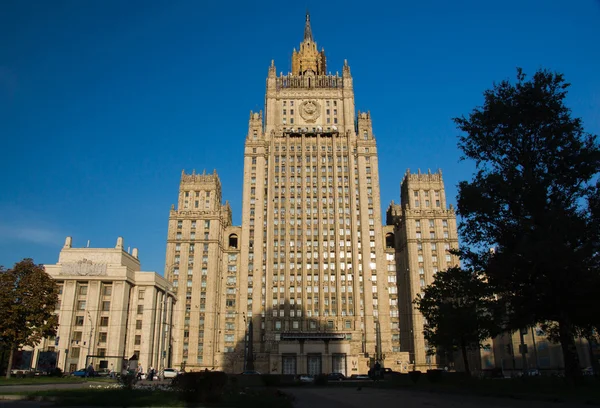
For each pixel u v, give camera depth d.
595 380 42.41
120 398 31.30
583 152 43.03
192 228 152.62
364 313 138.88
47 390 38.81
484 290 49.62
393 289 156.25
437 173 157.50
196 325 143.12
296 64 173.88
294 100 162.75
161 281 132.62
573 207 43.56
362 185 151.25
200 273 148.25
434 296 73.88
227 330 146.38
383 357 132.25
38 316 74.38
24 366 96.06
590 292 40.53
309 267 142.88
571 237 41.19
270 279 141.50
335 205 148.75
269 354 133.62
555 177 43.97
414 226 151.25
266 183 154.00
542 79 46.06
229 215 170.12
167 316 132.62
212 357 140.25
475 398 37.00
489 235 46.88
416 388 53.00
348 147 155.00
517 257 41.84
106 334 116.12
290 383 67.38
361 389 56.09
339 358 129.50
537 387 41.47
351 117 160.25
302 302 139.00
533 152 46.25
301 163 154.00
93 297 118.12
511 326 48.47
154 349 123.75
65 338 113.81
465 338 69.44
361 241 145.62
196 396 30.81
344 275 142.12
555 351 106.38
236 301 149.00
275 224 147.62
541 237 41.22
